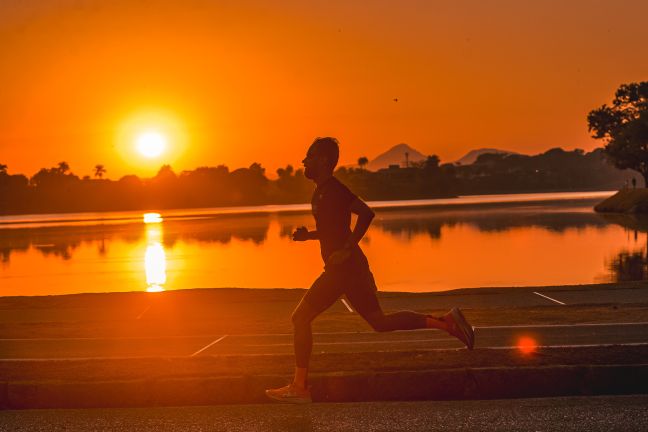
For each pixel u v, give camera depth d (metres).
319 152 10.79
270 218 184.00
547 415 10.08
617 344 13.98
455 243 79.94
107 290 41.00
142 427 9.95
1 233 134.75
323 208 10.73
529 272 48.00
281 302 23.34
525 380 11.17
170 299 24.45
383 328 10.90
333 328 18.19
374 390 11.14
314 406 10.85
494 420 9.90
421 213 180.50
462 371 11.19
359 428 9.70
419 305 22.08
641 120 158.88
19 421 10.38
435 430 9.54
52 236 116.81
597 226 105.62
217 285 42.59
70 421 10.32
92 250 80.88
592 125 177.38
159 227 143.00
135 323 19.70
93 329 18.69
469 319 19.00
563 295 23.75
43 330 18.62
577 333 16.56
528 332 16.83
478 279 44.12
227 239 97.25
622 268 49.06
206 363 12.54
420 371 11.21
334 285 10.65
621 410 10.24
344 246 10.56
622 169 167.62
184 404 11.12
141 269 55.28
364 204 10.70
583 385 11.20
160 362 12.71
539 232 95.25
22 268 59.53
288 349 15.46
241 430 9.73
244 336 17.25
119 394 11.12
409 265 54.78
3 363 12.98
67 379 11.51
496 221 128.88
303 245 83.19
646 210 147.38
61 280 48.28
